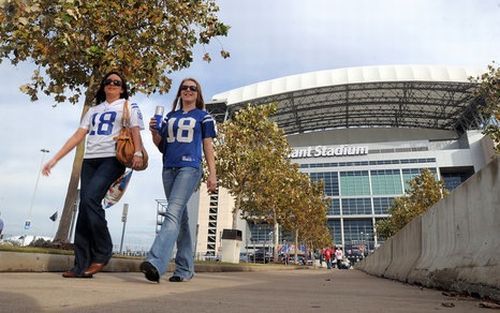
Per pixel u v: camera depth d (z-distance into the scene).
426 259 6.21
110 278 4.32
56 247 6.91
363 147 100.25
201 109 4.66
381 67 99.12
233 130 19.77
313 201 38.25
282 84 102.75
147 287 3.47
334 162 100.56
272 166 20.39
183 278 4.54
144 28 8.38
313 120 117.31
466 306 3.00
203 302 2.57
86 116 4.43
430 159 95.25
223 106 105.50
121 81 4.55
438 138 117.12
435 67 97.19
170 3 8.36
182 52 8.64
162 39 8.14
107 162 4.16
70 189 7.60
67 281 3.58
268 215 29.69
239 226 94.31
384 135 119.75
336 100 105.62
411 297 3.80
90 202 4.01
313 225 42.19
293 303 2.80
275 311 2.28
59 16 5.25
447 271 4.77
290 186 26.36
